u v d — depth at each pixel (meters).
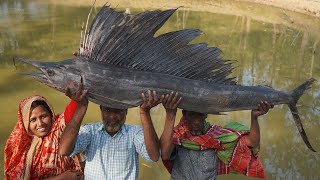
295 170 5.03
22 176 2.89
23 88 7.20
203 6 17.88
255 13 16.23
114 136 2.92
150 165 5.06
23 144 2.92
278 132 6.03
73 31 12.11
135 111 6.42
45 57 9.25
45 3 16.95
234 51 10.72
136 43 2.62
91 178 2.94
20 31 11.86
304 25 13.66
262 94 2.89
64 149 2.68
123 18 2.59
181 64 2.73
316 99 7.30
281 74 8.76
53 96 6.89
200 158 3.18
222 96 2.79
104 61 2.60
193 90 2.73
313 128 6.18
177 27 13.63
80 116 2.63
